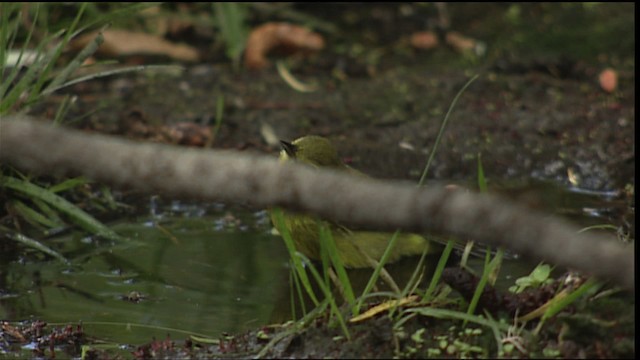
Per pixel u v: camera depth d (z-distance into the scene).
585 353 6.68
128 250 10.07
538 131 13.59
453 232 3.50
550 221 3.55
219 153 3.59
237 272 9.48
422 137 13.43
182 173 3.35
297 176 3.42
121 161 3.33
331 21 17.41
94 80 14.83
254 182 3.41
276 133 13.48
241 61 16.05
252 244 10.30
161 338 7.84
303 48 16.33
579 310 6.91
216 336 7.85
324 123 13.83
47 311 8.45
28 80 10.97
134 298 8.76
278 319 8.27
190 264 9.66
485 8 17.94
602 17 17.36
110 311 8.47
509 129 13.67
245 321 8.22
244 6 16.69
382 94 14.87
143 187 3.35
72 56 14.99
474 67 15.87
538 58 15.84
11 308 8.53
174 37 16.58
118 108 13.82
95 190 11.69
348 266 9.77
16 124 3.29
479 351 6.82
